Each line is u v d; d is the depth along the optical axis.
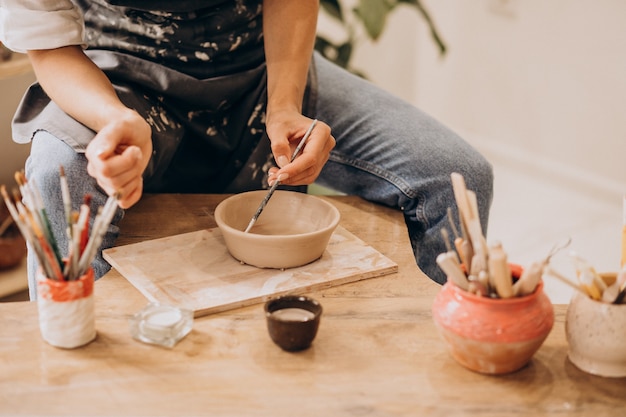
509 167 3.28
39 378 0.97
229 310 1.14
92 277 1.04
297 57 1.56
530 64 3.10
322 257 1.28
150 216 1.45
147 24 1.52
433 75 3.39
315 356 1.03
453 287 1.00
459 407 0.95
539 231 2.83
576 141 3.08
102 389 0.96
